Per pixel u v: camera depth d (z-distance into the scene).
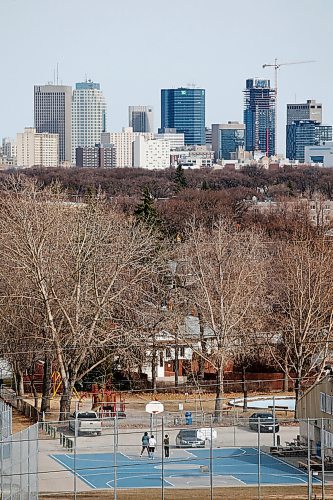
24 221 189.12
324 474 137.88
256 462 156.00
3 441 114.81
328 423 150.38
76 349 185.75
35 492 122.06
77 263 189.25
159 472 148.12
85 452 161.38
